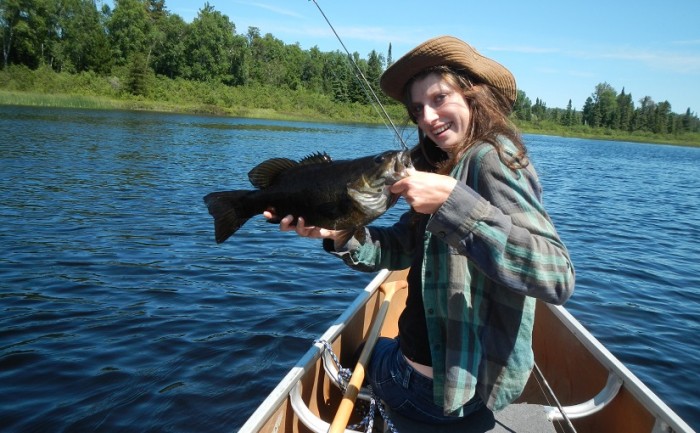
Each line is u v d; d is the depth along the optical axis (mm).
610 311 6926
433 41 2186
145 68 67000
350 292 7094
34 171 15438
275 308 6375
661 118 118625
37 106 51062
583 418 3148
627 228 12891
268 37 99188
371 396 2869
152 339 5406
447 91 2209
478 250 1848
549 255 1836
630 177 28359
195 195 13219
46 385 4508
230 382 4680
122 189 13516
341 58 95500
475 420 2551
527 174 2016
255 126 49125
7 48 65062
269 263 8219
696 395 4914
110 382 4594
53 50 68938
